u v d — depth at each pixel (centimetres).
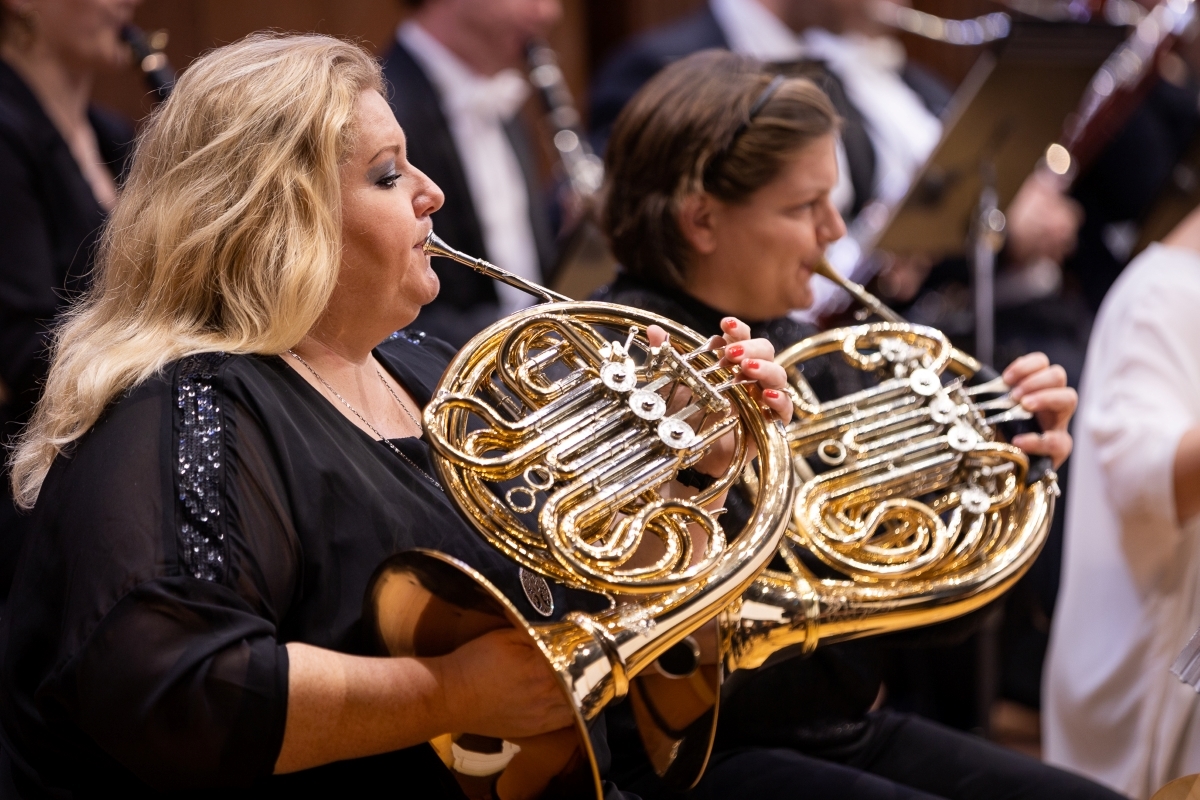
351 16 1242
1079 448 713
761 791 502
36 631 364
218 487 359
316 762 350
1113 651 676
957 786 547
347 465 392
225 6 1142
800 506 477
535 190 1143
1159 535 648
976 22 1384
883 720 579
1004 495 500
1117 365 678
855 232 1000
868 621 466
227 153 392
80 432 378
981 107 828
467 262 431
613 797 439
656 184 540
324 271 392
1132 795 662
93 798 374
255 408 378
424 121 1054
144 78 821
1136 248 785
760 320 559
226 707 335
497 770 377
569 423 390
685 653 435
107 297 410
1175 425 647
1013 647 994
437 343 520
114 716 335
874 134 1181
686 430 394
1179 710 648
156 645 337
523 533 380
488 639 359
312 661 349
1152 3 1116
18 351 715
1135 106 1017
